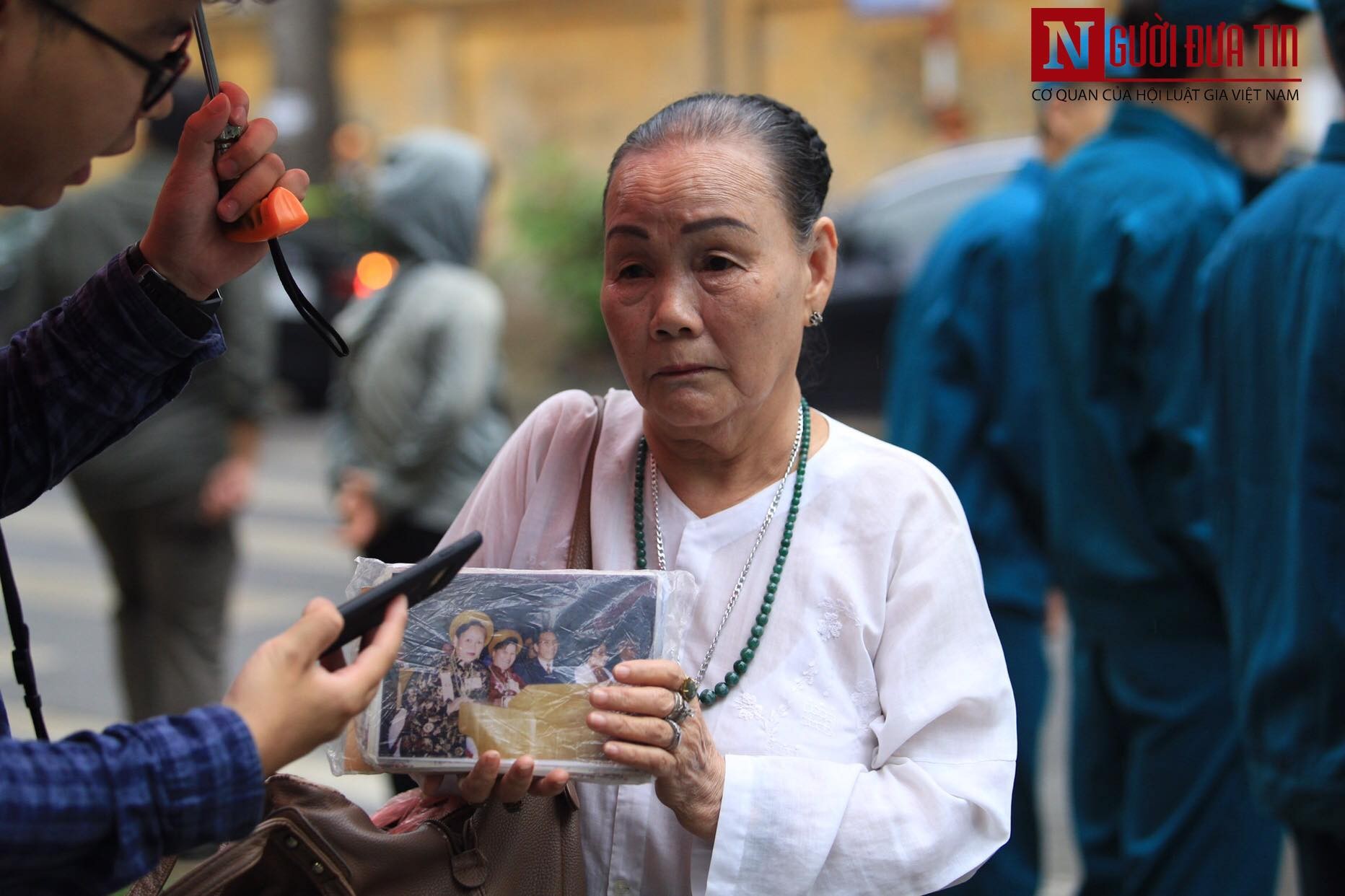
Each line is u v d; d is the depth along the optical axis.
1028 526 3.71
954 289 3.77
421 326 3.93
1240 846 3.09
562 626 1.52
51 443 1.55
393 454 3.90
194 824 1.16
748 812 1.55
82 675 6.01
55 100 1.26
